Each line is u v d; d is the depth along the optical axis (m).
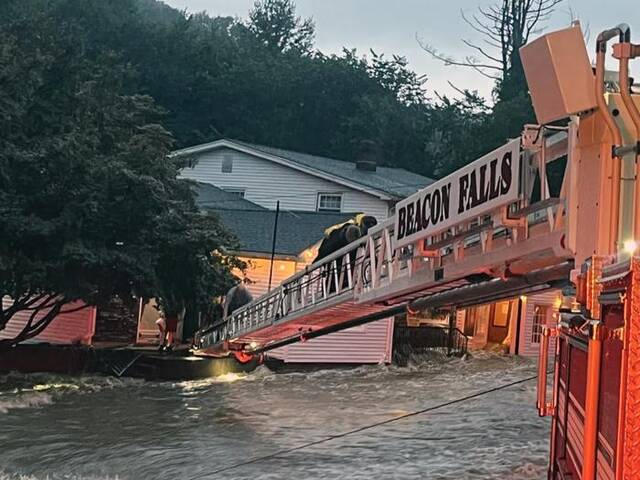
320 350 22.45
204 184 28.41
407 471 9.95
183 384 17.88
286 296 11.42
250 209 25.45
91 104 17.70
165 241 16.94
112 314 21.94
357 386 18.53
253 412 14.30
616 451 2.25
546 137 4.06
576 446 3.15
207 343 17.66
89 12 48.19
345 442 11.69
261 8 67.62
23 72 15.97
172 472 9.73
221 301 19.27
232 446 11.28
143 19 53.81
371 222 10.89
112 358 18.89
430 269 6.10
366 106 51.38
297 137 51.75
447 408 15.13
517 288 5.21
